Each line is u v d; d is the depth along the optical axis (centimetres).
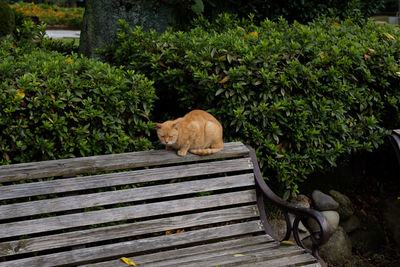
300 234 372
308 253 249
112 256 248
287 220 263
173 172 269
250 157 291
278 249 257
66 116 294
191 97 361
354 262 384
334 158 362
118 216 252
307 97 355
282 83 334
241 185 283
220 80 335
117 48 422
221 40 362
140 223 257
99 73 310
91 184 248
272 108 332
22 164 251
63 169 246
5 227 228
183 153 276
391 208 438
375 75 387
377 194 461
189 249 263
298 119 340
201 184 274
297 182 429
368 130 387
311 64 355
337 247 385
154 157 272
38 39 457
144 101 325
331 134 374
